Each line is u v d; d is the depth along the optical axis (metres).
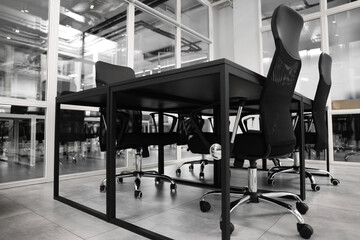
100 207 1.70
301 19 1.45
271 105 1.35
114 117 1.51
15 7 3.10
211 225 1.36
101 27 3.97
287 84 1.44
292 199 1.85
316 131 2.27
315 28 4.45
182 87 1.44
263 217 1.49
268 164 3.88
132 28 3.73
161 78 1.20
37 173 2.91
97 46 3.97
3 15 3.14
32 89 2.89
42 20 2.89
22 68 2.98
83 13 3.89
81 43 3.86
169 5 4.66
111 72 2.34
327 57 2.41
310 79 4.55
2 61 3.08
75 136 3.27
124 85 1.41
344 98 4.20
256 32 4.95
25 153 3.41
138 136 2.08
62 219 1.48
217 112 2.15
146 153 2.50
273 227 1.33
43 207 1.72
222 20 5.91
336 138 4.06
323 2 4.26
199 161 3.21
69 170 3.22
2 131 3.52
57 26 2.86
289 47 1.33
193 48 5.36
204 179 2.71
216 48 5.92
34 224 1.40
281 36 1.25
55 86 2.80
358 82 4.13
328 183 2.45
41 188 2.33
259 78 1.27
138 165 2.43
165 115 2.81
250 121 3.41
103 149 2.15
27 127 3.23
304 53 4.60
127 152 3.46
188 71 1.10
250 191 1.52
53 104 2.76
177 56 4.74
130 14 3.70
